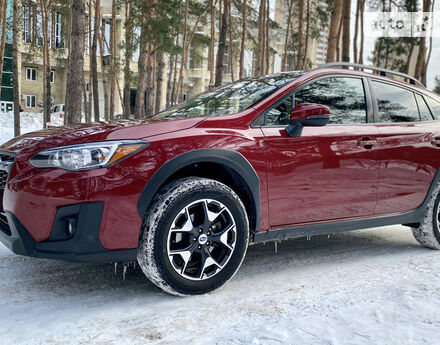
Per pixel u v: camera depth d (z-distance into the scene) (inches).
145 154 92.5
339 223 121.0
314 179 113.3
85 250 89.2
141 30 554.3
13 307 92.4
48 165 89.7
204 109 121.7
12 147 101.3
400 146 129.5
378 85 135.3
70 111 306.0
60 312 89.8
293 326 81.3
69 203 87.7
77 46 304.0
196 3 823.7
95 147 89.5
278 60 1409.9
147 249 92.5
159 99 764.6
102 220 89.0
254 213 106.7
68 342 76.4
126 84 697.6
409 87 143.9
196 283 98.0
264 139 106.6
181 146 96.1
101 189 88.2
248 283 108.7
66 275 113.7
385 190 127.8
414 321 83.3
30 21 675.4
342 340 75.4
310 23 1014.4
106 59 754.2
